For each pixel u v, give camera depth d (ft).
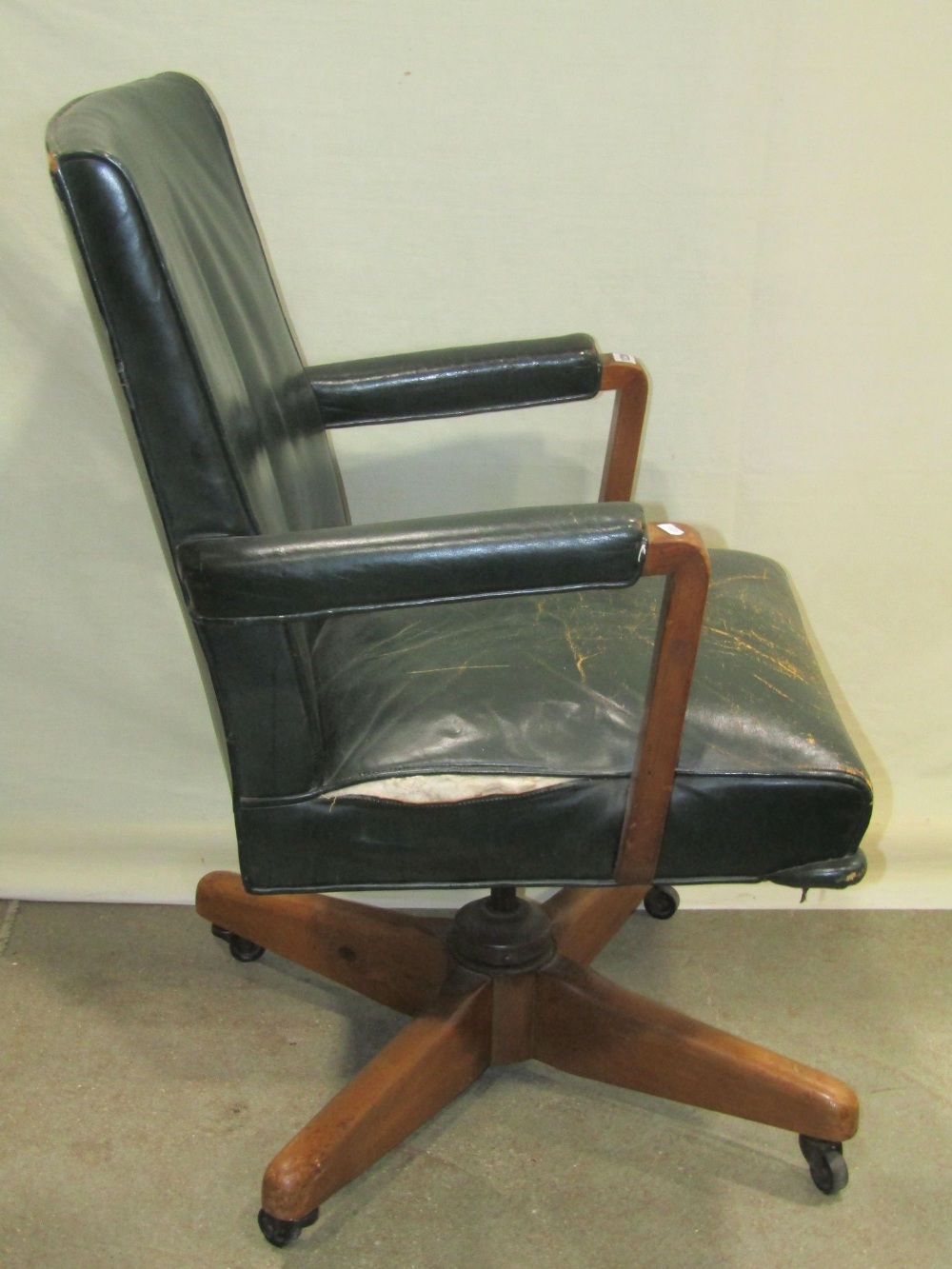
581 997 3.88
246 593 2.56
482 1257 3.49
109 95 2.81
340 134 3.99
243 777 2.91
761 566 3.95
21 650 4.82
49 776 5.09
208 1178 3.74
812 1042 4.30
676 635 2.64
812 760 2.90
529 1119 3.98
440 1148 3.86
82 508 4.56
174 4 3.79
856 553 4.72
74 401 4.36
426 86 3.92
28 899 5.06
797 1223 3.60
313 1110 4.01
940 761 5.08
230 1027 4.37
